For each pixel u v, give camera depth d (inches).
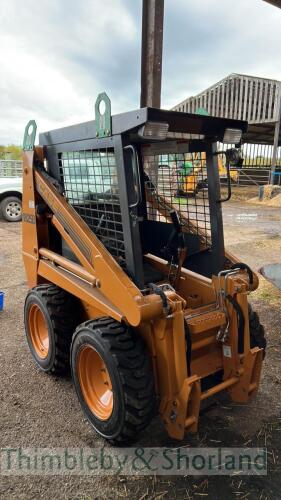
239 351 99.1
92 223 109.6
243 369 99.1
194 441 100.7
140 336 93.6
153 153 120.0
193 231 118.3
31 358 141.0
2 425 106.0
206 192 110.7
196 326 93.0
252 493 85.4
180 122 87.2
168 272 121.6
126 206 89.5
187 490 86.1
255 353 99.3
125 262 94.1
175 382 88.0
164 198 124.0
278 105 670.5
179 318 85.1
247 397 100.3
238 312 97.8
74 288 109.7
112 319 98.7
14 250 298.0
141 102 167.3
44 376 129.6
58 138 116.2
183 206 119.0
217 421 108.2
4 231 370.3
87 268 102.9
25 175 133.0
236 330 98.5
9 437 101.7
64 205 112.8
